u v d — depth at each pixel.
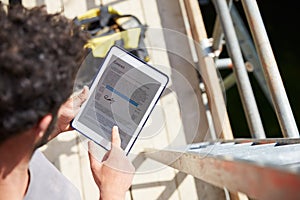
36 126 0.62
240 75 1.65
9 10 0.62
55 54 0.60
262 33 1.39
